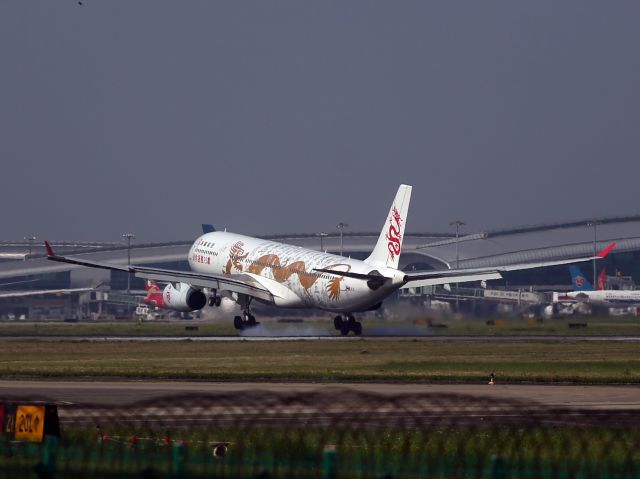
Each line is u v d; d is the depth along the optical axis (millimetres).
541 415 118812
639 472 88938
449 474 87812
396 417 117500
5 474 81812
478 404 130250
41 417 99938
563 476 87625
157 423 109812
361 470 86938
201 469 86188
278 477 83188
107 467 86812
